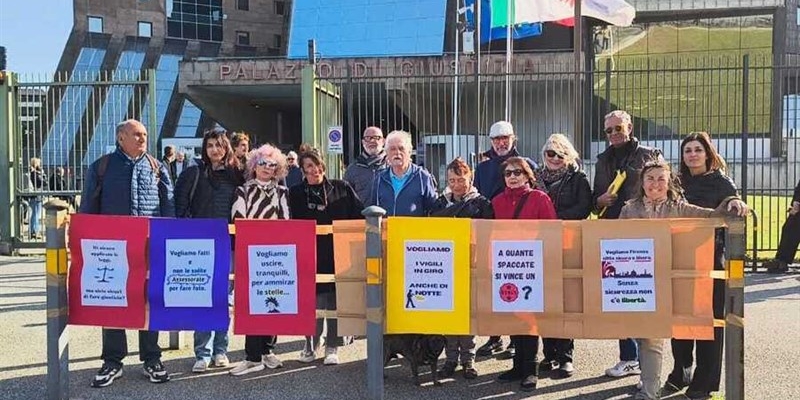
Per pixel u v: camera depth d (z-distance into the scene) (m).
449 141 16.62
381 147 6.46
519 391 5.07
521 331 4.60
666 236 4.44
